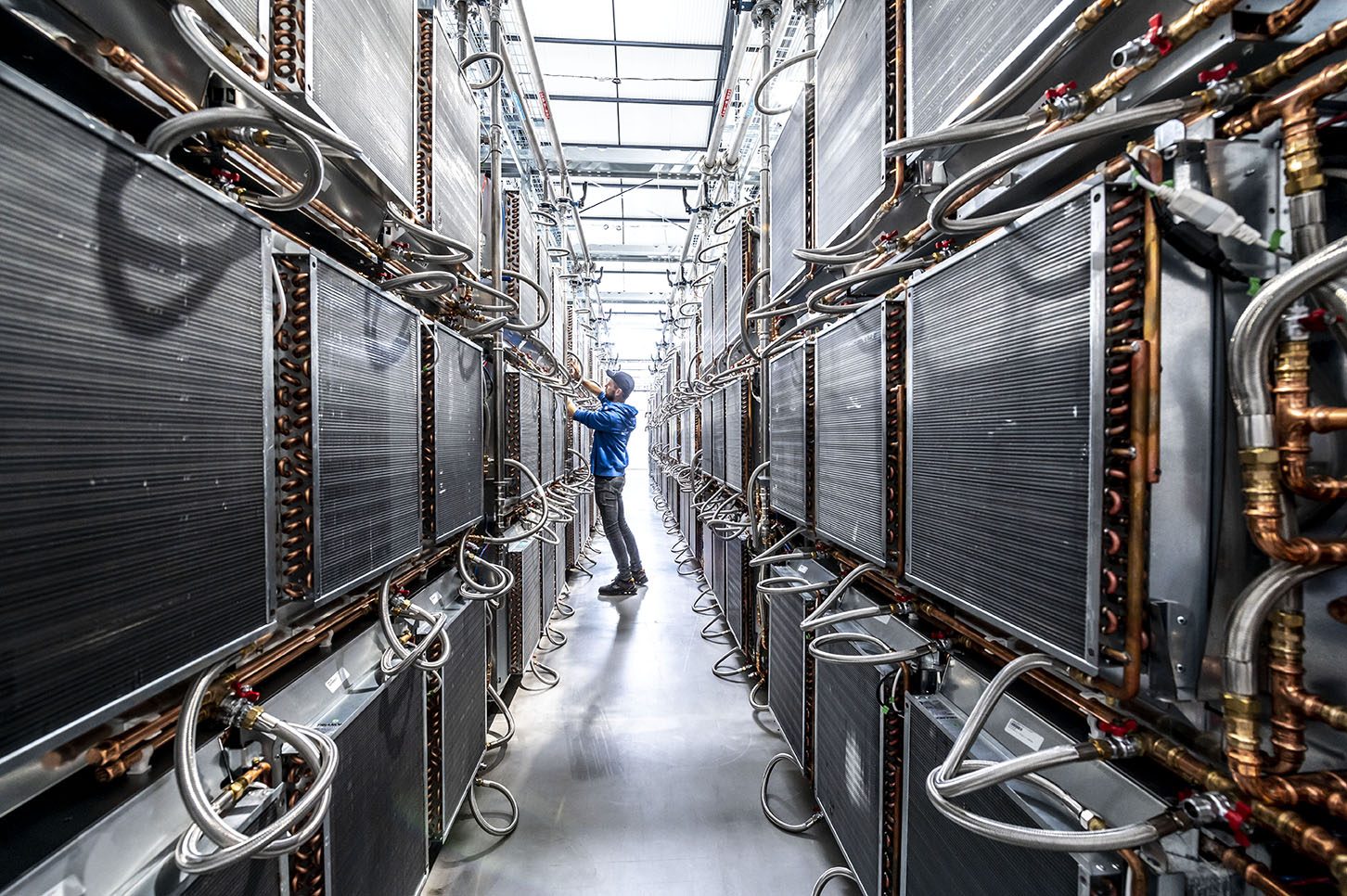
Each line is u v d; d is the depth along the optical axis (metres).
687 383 5.94
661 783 2.25
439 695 1.70
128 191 0.68
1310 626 0.74
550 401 4.00
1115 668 0.80
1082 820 0.82
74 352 0.61
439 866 1.80
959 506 1.18
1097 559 0.79
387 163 1.39
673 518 8.50
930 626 1.42
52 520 0.59
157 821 0.76
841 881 1.76
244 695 0.91
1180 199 0.67
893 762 1.38
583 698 2.99
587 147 4.97
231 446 0.85
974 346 1.11
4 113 0.54
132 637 0.68
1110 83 0.82
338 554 1.16
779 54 3.29
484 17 3.02
